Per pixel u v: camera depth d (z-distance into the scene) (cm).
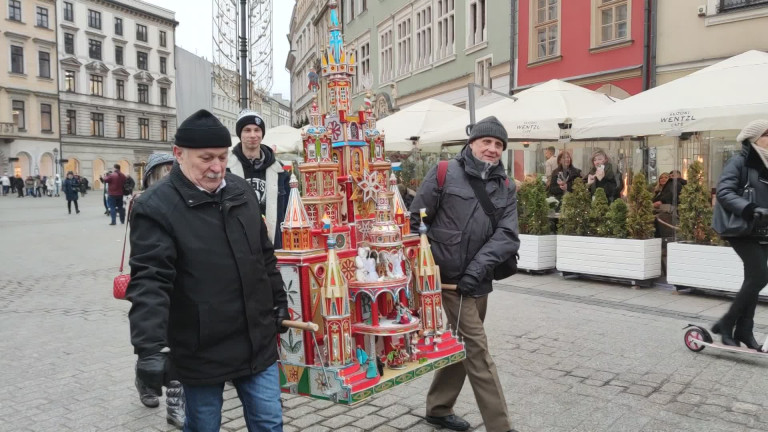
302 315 294
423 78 2386
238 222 245
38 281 938
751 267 486
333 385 279
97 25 5819
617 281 839
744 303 493
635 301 719
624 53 1396
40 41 5288
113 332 625
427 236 360
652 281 825
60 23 5462
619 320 631
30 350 559
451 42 2173
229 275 238
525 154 1609
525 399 421
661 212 886
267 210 429
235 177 260
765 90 700
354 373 285
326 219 296
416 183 1448
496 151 353
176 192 236
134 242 228
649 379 456
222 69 1156
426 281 332
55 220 2189
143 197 234
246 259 243
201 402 240
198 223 235
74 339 597
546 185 1093
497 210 353
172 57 6650
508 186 363
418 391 449
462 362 365
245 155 433
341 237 326
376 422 390
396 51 2625
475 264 339
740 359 499
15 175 5050
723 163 936
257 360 245
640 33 1351
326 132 330
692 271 739
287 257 297
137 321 212
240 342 241
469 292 338
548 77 1622
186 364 234
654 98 799
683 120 739
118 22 6025
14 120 5138
